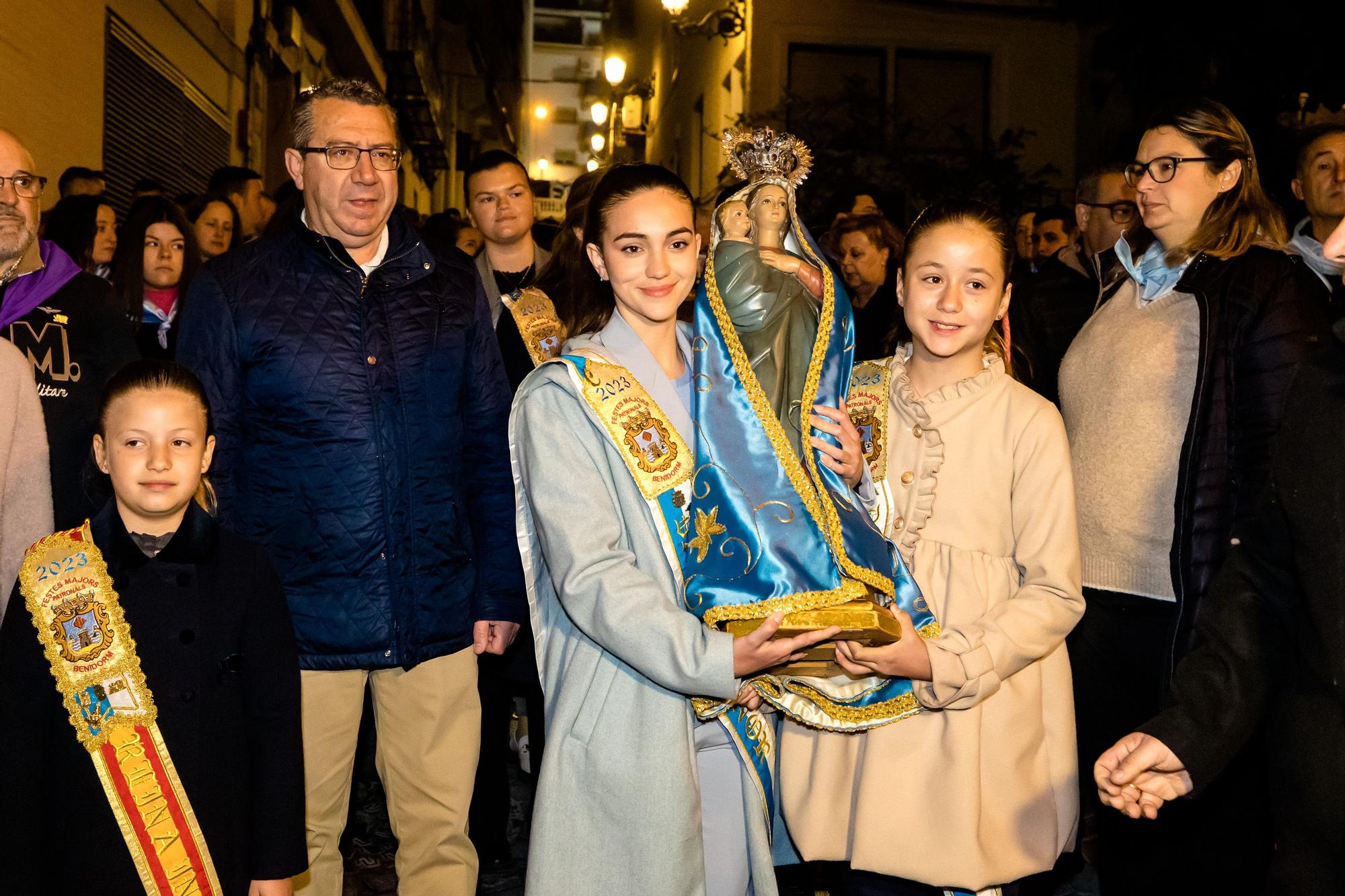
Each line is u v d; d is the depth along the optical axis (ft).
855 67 42.83
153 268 14.65
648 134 85.61
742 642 7.49
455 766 10.43
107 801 7.86
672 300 8.41
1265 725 6.95
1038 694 8.89
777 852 9.29
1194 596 9.62
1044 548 8.69
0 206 9.44
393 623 9.94
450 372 10.38
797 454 8.19
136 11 29.25
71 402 10.25
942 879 8.27
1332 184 12.10
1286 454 6.39
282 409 9.81
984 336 9.00
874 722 8.38
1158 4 22.74
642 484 8.06
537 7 154.92
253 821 8.38
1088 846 13.64
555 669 8.43
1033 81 42.16
